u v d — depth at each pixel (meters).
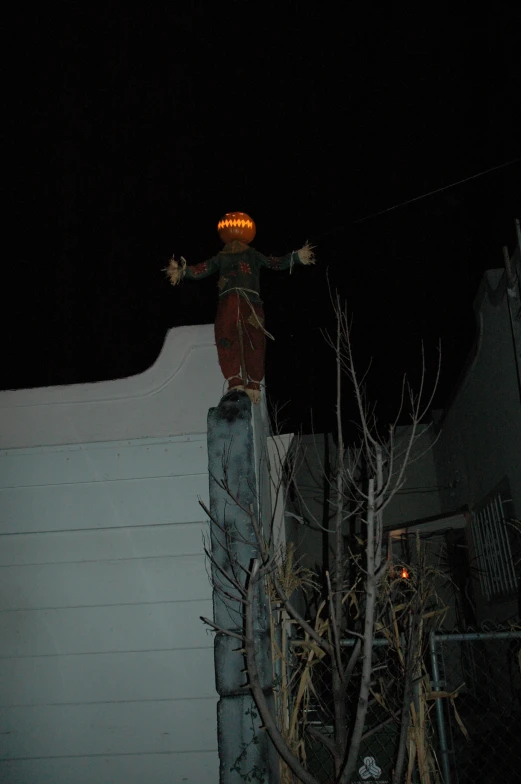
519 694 6.77
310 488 11.56
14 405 5.26
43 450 5.16
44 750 4.56
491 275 8.49
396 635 4.51
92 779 4.49
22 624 4.80
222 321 4.76
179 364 5.23
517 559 7.78
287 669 4.59
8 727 4.62
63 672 4.70
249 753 3.99
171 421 5.13
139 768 4.48
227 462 4.44
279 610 4.53
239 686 4.09
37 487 5.08
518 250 6.99
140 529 4.93
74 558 4.91
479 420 9.42
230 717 4.06
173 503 4.96
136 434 5.13
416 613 4.39
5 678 4.71
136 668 4.66
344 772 3.55
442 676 5.44
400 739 3.95
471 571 10.16
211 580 4.43
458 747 5.85
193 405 5.14
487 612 9.28
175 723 4.54
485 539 9.40
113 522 4.96
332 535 11.08
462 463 10.65
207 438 4.68
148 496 5.00
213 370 5.20
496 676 8.05
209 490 4.55
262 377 4.89
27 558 4.94
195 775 4.44
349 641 4.57
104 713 4.60
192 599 4.75
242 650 3.76
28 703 4.65
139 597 4.80
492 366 8.48
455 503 11.27
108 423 5.17
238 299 4.75
